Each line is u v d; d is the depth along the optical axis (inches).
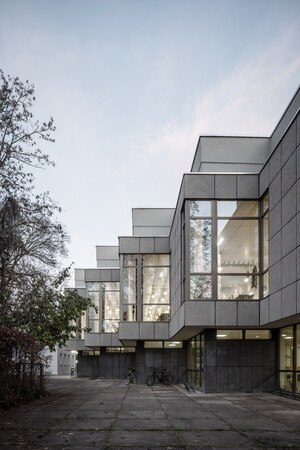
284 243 540.7
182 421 377.4
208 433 321.1
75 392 721.6
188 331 781.9
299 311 484.7
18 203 681.6
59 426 349.4
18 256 694.5
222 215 690.8
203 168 812.0
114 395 653.9
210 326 676.1
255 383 701.9
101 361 1563.7
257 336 714.2
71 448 270.1
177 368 1098.7
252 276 674.2
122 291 1107.3
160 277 1109.7
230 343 711.7
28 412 436.5
